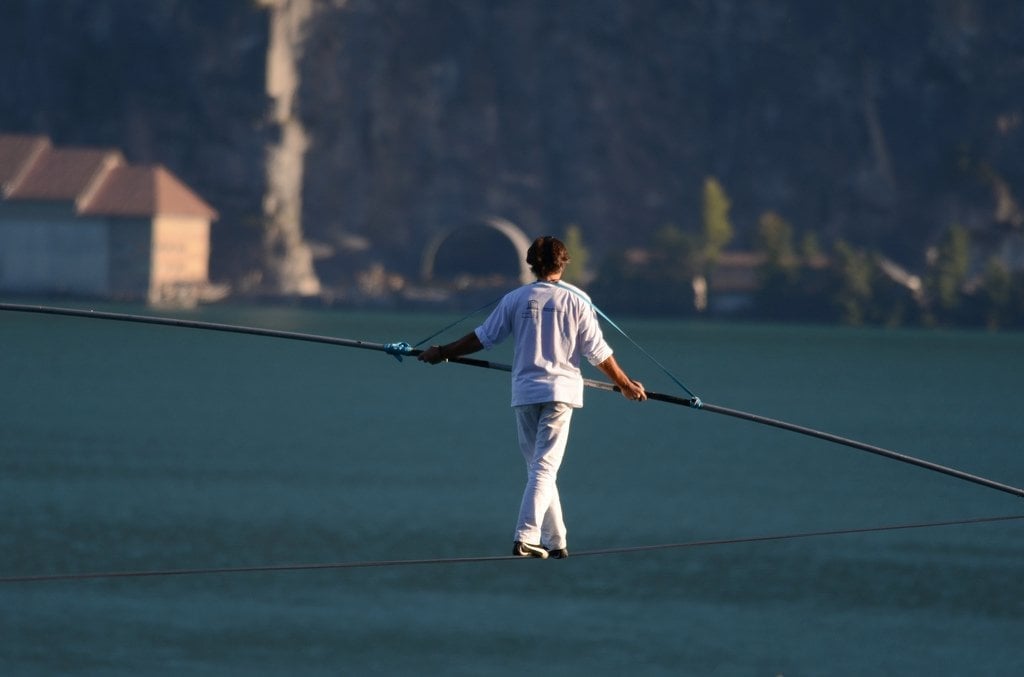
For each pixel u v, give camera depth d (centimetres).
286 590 15925
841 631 14412
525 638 13788
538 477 5547
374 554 18738
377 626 14275
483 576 17012
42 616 14425
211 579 16525
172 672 12431
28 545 18762
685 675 12531
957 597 16062
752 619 14862
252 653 13112
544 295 5625
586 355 5678
